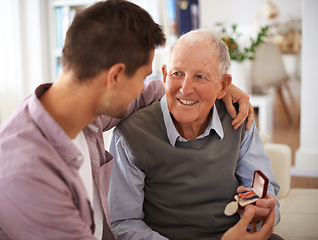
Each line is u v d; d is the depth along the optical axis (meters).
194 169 1.33
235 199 1.19
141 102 1.44
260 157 1.44
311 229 1.58
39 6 3.40
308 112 3.58
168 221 1.34
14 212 0.77
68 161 0.90
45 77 3.55
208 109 1.31
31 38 3.46
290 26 5.41
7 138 0.82
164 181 1.34
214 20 4.87
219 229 1.35
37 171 0.77
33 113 0.87
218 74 1.27
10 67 3.45
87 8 0.89
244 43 4.36
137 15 0.89
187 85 1.24
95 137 1.15
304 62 3.54
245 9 4.86
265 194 1.16
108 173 1.23
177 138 1.36
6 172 0.76
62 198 0.80
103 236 1.14
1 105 3.45
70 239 0.82
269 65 4.90
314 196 1.92
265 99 3.61
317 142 3.59
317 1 3.41
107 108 0.93
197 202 1.34
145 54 0.91
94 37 0.85
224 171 1.35
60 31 3.54
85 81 0.87
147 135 1.33
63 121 0.92
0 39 3.41
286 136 4.89
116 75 0.88
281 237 1.45
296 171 3.63
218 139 1.37
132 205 1.33
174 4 3.47
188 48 1.24
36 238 0.80
